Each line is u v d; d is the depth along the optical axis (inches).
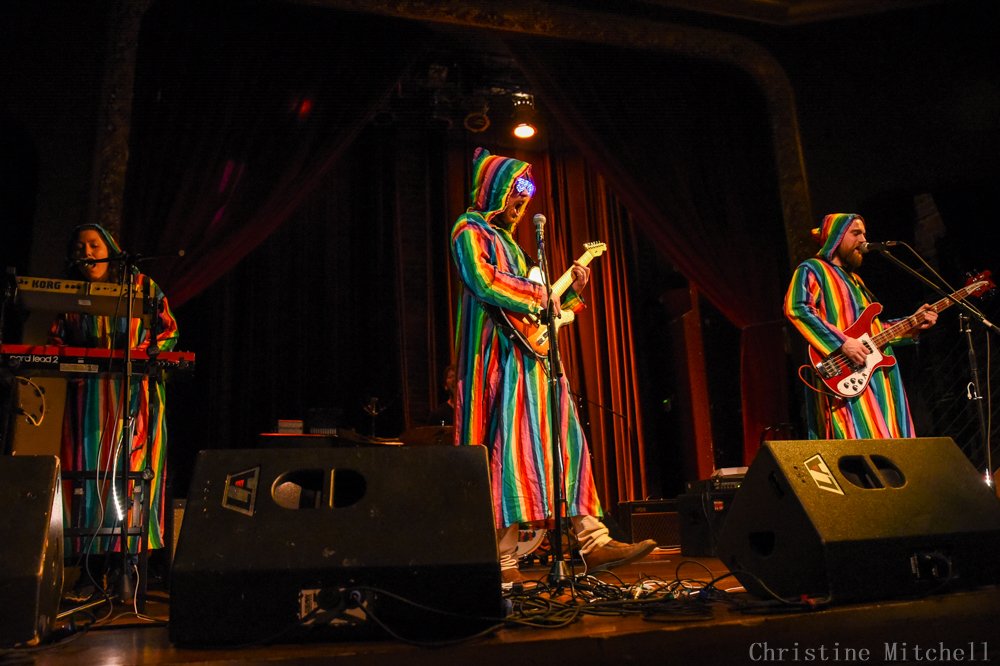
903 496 80.5
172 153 191.2
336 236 255.0
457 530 67.1
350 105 212.5
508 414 98.7
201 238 189.6
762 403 222.8
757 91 245.0
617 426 263.9
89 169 175.8
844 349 127.8
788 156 234.7
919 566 76.7
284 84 206.7
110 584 117.6
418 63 250.4
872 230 227.6
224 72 200.5
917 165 230.8
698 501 181.9
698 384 265.1
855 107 237.9
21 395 109.5
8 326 144.9
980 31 235.3
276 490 72.6
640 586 91.3
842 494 78.7
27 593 62.3
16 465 68.7
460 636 65.4
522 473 96.7
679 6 232.4
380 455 71.9
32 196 172.4
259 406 233.3
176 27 197.5
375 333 251.8
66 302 112.7
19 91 175.2
